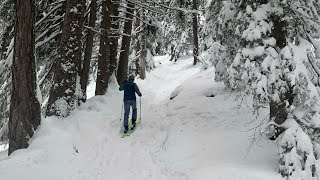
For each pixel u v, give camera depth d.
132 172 8.39
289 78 7.35
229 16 10.26
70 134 9.69
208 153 8.91
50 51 13.46
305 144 6.96
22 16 8.48
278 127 8.59
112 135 10.81
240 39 8.61
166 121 12.02
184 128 10.98
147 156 9.29
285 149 7.23
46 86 14.20
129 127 11.67
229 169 7.50
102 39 14.29
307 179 6.72
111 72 15.66
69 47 10.77
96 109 12.59
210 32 13.23
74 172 8.00
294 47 7.65
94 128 10.79
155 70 30.55
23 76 8.60
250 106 12.09
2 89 11.99
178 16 19.80
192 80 17.56
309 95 7.27
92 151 9.39
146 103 16.39
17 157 7.74
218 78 13.10
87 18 14.02
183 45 33.69
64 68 10.68
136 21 25.58
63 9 12.49
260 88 7.61
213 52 13.96
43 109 14.02
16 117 8.60
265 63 7.68
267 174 7.19
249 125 10.43
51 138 8.91
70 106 10.73
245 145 8.97
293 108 7.52
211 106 12.69
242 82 8.39
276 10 8.12
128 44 18.08
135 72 29.44
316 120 7.27
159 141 10.26
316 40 8.23
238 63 8.23
